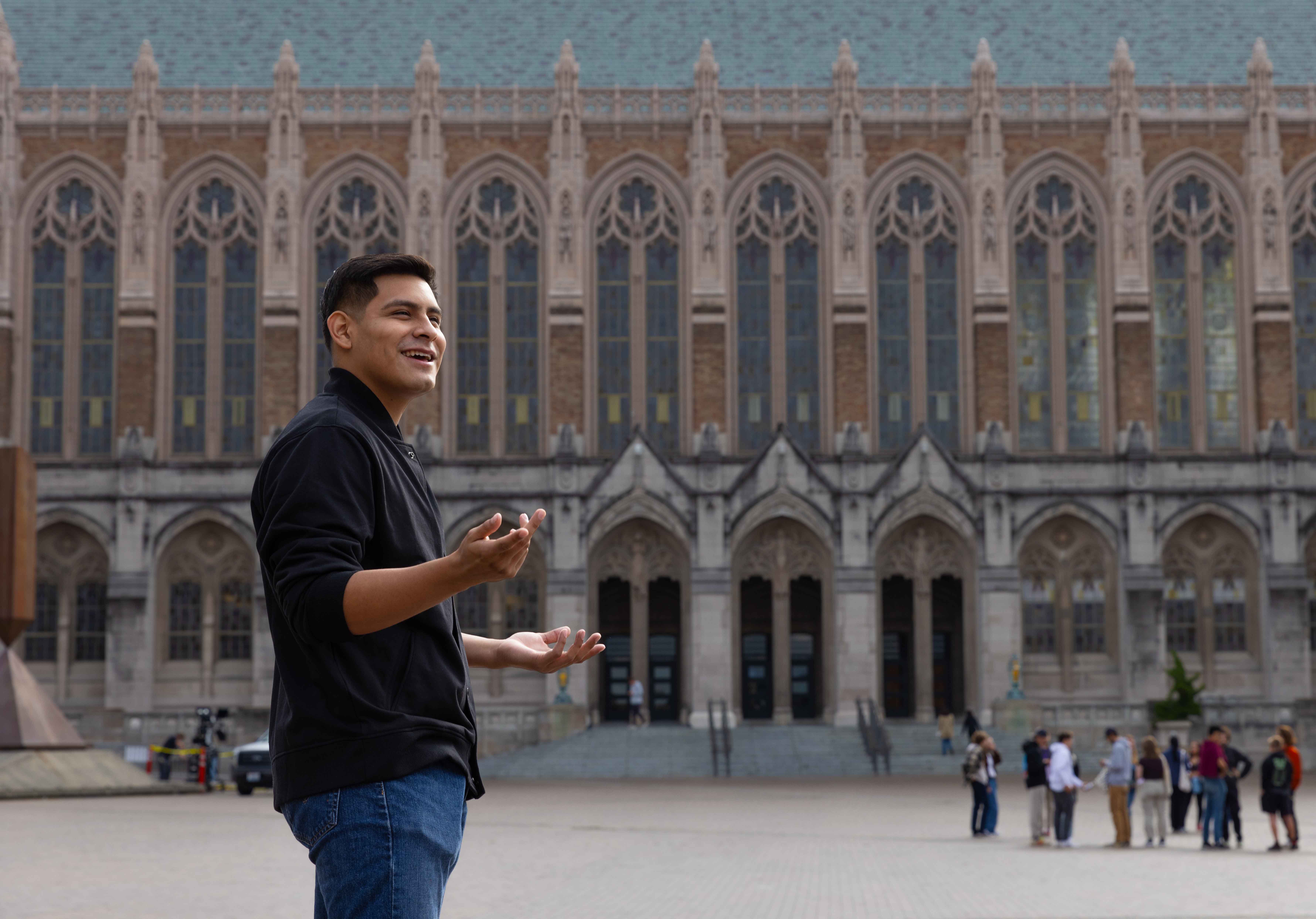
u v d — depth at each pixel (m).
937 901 16.53
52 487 60.62
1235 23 67.75
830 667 60.12
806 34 67.50
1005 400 61.03
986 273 61.59
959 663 63.25
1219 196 62.81
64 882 17.16
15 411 61.25
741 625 63.31
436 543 4.26
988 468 60.38
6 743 35.53
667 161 62.84
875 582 59.72
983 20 67.94
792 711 63.09
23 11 67.81
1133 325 61.19
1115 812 25.42
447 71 66.06
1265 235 61.81
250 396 62.06
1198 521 61.44
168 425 61.72
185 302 62.38
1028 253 62.69
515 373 62.12
